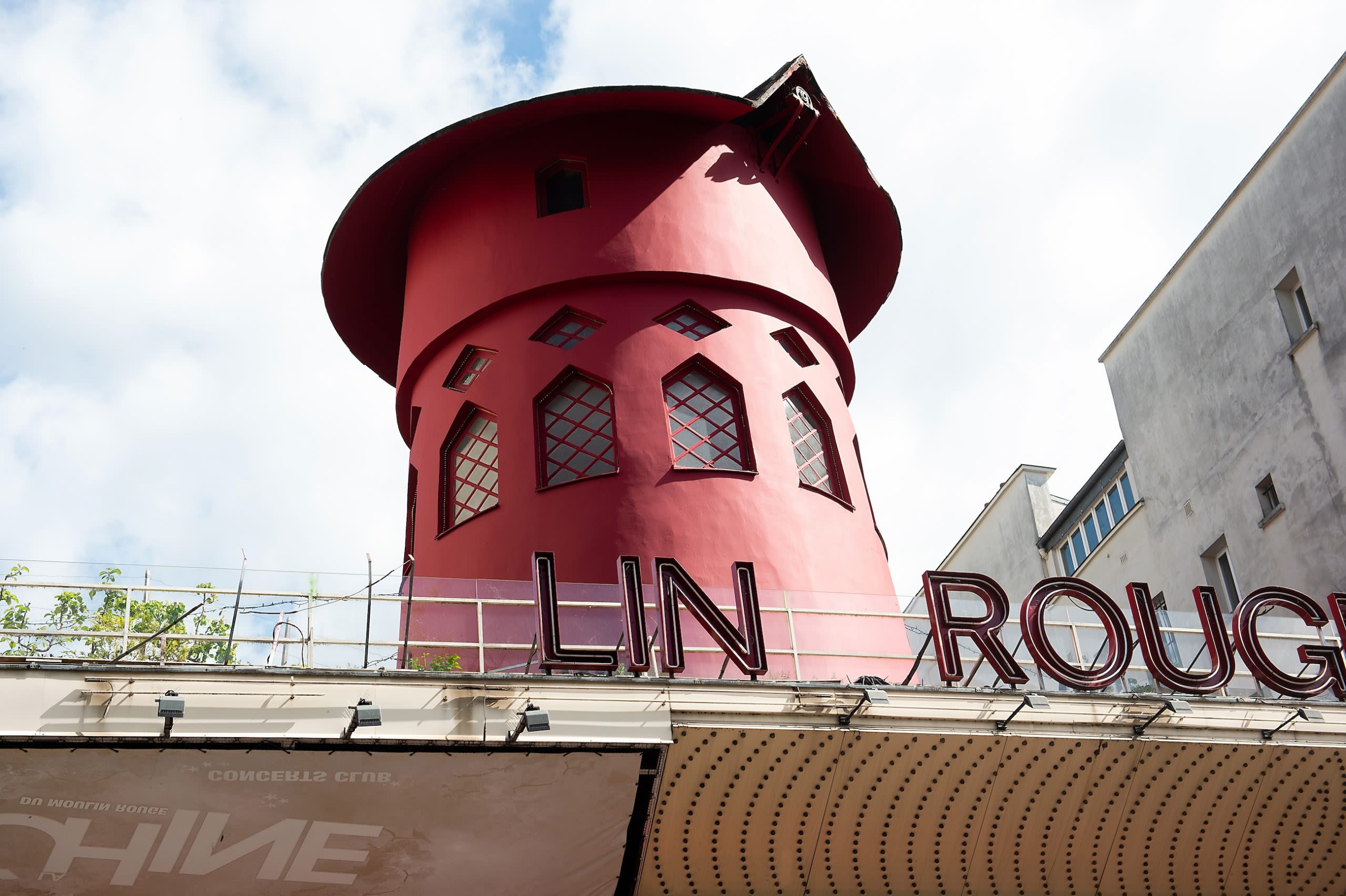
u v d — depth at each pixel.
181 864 10.65
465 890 11.54
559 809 11.51
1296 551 21.14
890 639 14.02
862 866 12.66
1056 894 13.36
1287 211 21.61
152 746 10.23
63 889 10.43
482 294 17.20
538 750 11.23
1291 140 21.52
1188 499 23.94
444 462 16.95
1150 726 13.28
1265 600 14.27
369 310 20.19
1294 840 14.23
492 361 16.91
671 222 17.33
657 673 12.86
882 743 12.41
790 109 18.34
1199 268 23.81
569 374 16.45
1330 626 16.28
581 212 17.42
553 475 15.97
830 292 18.77
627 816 11.70
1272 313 21.84
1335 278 20.52
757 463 15.94
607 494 15.38
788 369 17.14
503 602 12.62
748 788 12.15
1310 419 20.92
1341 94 20.52
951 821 12.88
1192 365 23.97
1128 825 13.55
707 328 17.00
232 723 10.38
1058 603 16.11
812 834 12.44
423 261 18.27
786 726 12.02
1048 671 13.02
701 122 18.33
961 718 12.62
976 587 13.34
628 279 17.00
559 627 12.16
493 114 17.77
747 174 18.36
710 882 12.19
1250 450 22.34
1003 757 12.87
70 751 10.07
